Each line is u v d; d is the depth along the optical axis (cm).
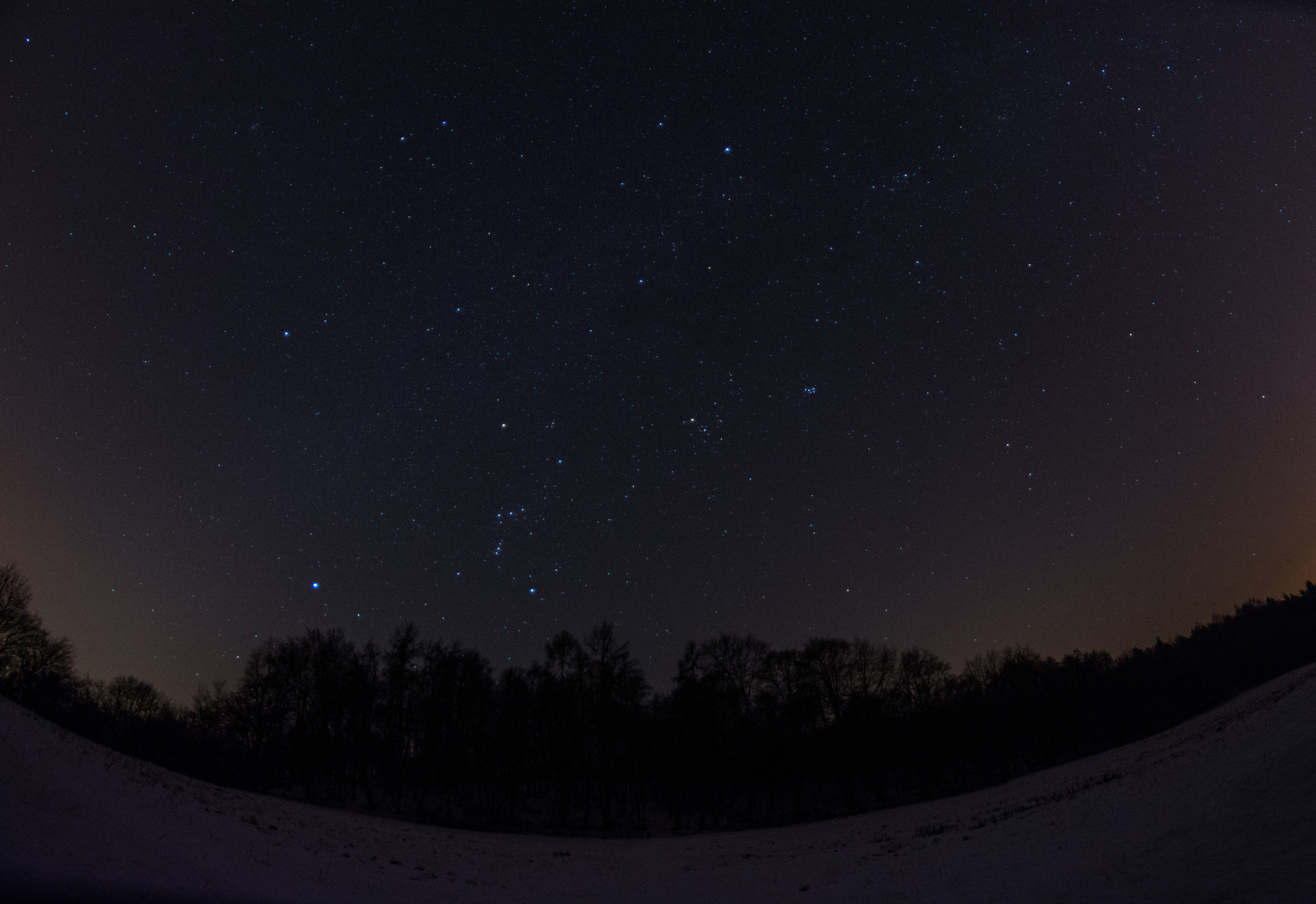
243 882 1454
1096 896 1259
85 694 5234
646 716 5884
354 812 4259
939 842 2519
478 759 5544
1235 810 1427
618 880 2689
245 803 2598
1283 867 1068
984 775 5622
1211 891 1087
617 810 5625
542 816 5216
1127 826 1709
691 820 5216
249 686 5506
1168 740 4497
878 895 1823
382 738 5547
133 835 1473
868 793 5744
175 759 4959
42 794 1466
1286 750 1606
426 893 1928
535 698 5841
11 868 1124
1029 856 1762
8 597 4194
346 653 5672
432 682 5697
